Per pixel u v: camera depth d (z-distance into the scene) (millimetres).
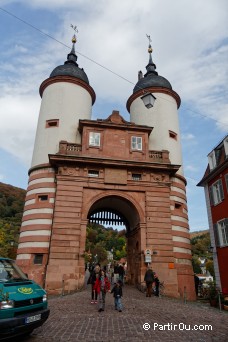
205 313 13250
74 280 19547
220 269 22953
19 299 7367
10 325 6797
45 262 20531
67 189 21938
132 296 17531
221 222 23656
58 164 22609
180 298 20328
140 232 21938
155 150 25797
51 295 18656
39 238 21219
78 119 26609
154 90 29406
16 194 115500
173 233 23234
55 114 26250
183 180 26531
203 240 99625
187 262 23000
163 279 20656
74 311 11961
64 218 21078
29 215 22453
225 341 8117
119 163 23000
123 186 22875
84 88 28609
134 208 22875
